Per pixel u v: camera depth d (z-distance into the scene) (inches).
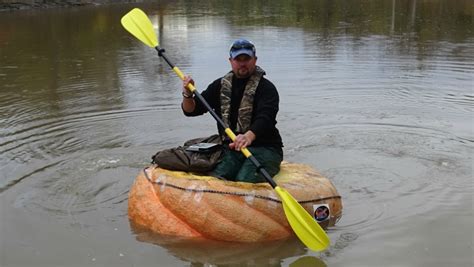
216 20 689.6
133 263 136.7
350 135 234.5
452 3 852.0
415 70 357.7
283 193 147.0
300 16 721.0
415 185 183.5
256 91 157.6
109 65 395.5
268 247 145.9
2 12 784.3
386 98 290.8
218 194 150.3
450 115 260.7
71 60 419.5
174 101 291.7
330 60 394.0
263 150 159.6
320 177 168.1
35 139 232.2
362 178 190.2
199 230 149.6
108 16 736.3
